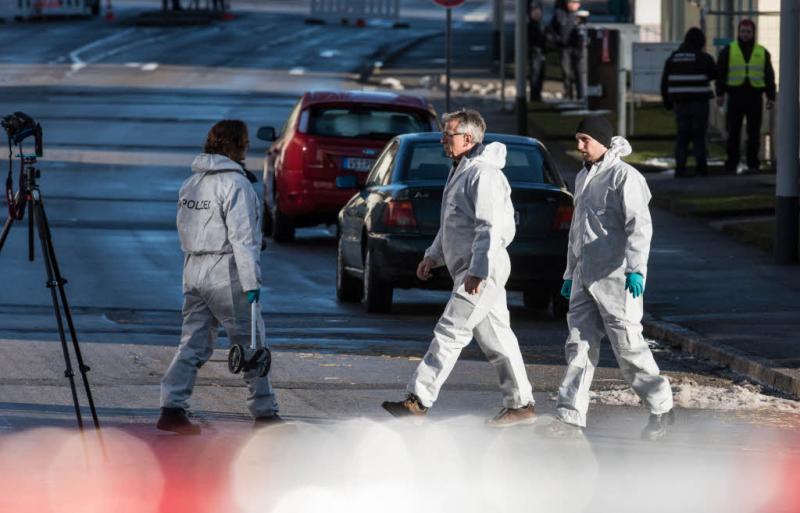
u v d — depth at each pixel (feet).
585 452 79.00
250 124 295.89
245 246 80.28
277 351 110.01
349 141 175.11
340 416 87.40
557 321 129.49
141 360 104.73
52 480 71.97
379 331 121.60
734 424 86.84
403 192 126.21
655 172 225.97
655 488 71.67
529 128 283.79
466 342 83.71
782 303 128.67
